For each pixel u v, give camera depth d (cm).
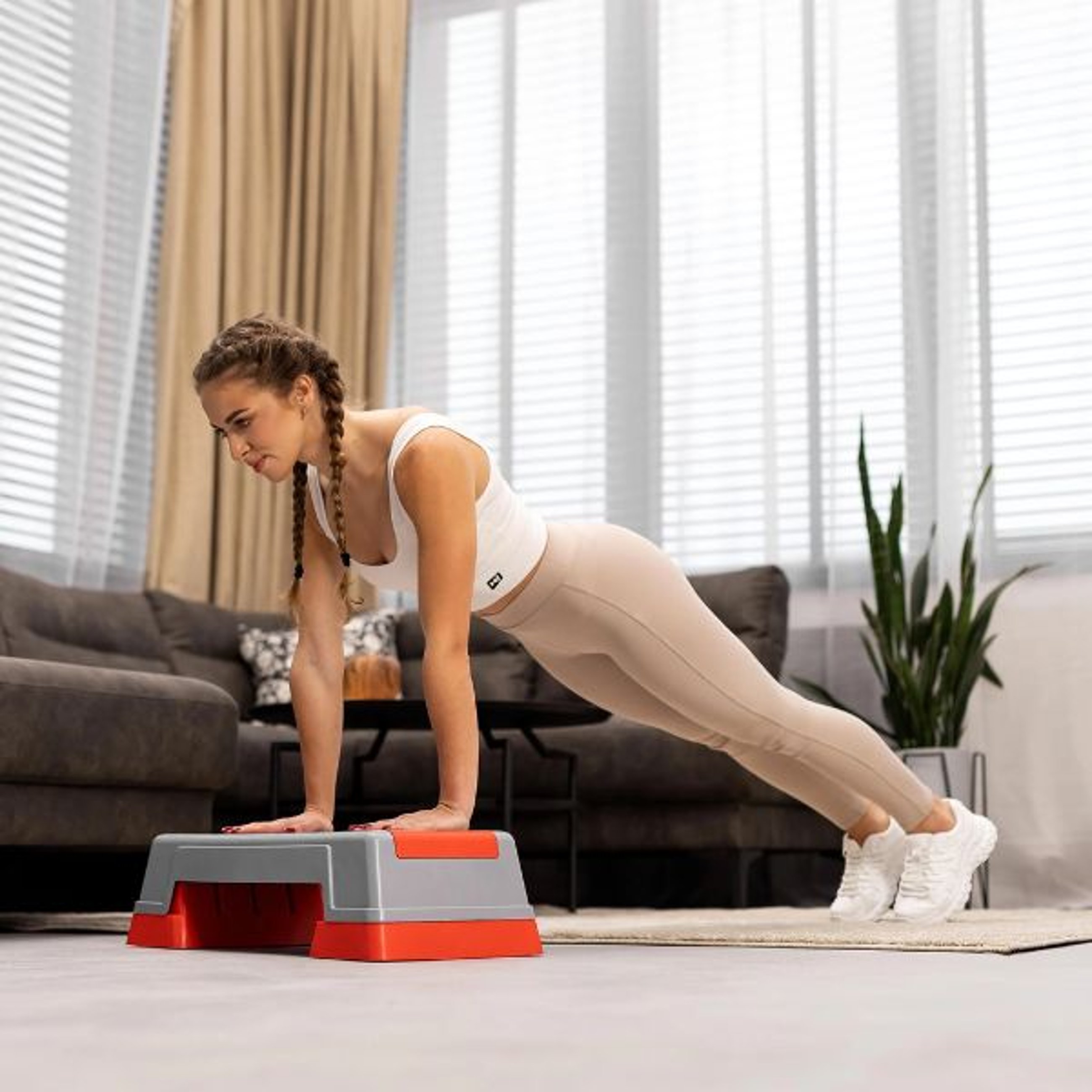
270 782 456
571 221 589
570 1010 137
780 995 155
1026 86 536
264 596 568
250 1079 96
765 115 561
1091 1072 102
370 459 237
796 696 291
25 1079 96
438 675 223
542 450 582
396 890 205
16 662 317
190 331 558
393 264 593
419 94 614
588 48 594
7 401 502
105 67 532
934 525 514
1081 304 520
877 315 542
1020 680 503
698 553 555
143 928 240
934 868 320
